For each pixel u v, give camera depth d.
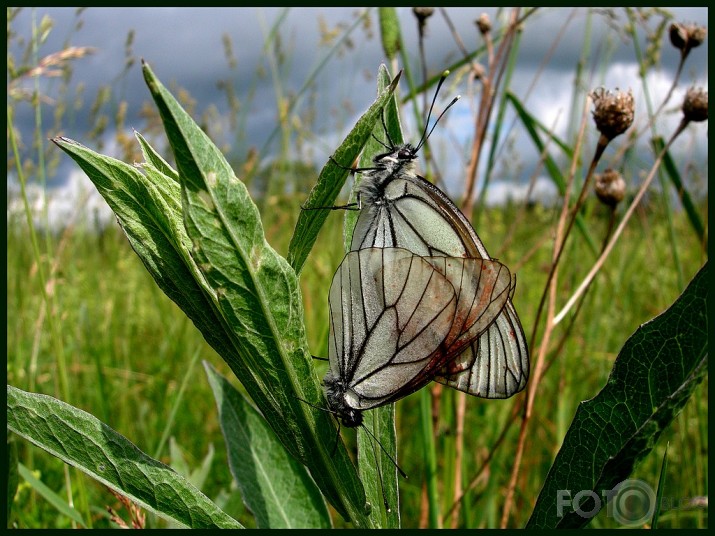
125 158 0.37
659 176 0.26
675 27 0.22
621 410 0.12
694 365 0.12
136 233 0.13
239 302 0.12
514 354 0.16
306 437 0.13
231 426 0.16
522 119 0.25
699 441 0.24
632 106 0.18
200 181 0.11
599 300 0.32
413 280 0.14
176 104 0.11
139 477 0.12
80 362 0.34
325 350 0.25
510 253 0.45
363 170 0.16
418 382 0.14
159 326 0.41
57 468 0.24
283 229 0.43
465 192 0.23
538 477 0.27
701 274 0.12
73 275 0.41
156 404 0.32
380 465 0.14
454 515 0.21
